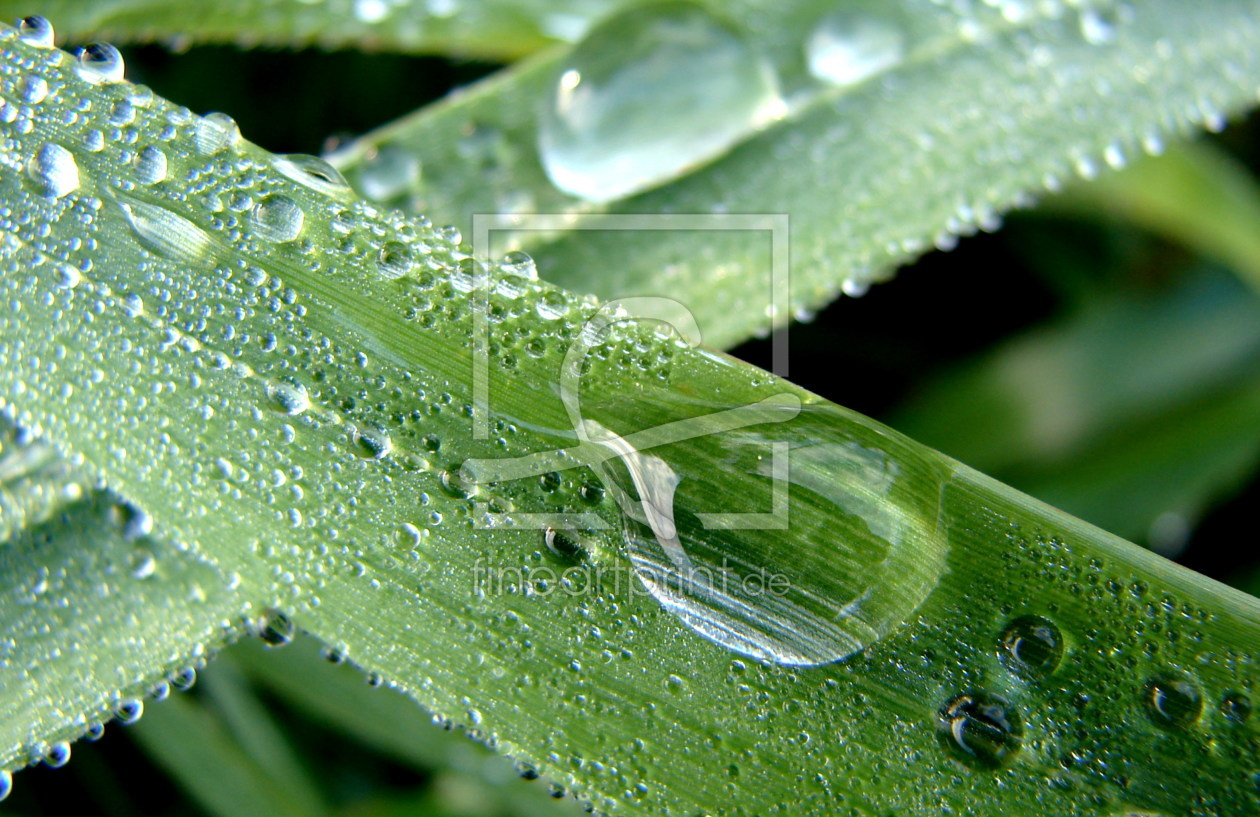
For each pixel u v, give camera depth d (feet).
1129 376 0.48
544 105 0.38
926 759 0.33
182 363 0.34
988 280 0.52
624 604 0.34
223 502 0.34
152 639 0.35
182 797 0.43
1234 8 0.38
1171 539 0.46
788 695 0.33
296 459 0.34
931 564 0.33
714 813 0.33
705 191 0.37
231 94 0.49
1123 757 0.33
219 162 0.35
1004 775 0.33
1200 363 0.47
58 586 0.35
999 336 0.51
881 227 0.38
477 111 0.38
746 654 0.33
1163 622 0.33
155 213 0.34
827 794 0.33
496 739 0.34
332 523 0.34
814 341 0.52
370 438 0.34
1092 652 0.33
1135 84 0.38
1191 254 0.50
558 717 0.34
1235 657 0.33
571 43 0.39
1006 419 0.48
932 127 0.38
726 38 0.38
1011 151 0.38
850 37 0.38
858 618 0.33
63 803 0.42
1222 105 0.38
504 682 0.34
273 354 0.34
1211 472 0.46
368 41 0.39
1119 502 0.46
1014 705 0.33
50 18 0.38
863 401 0.51
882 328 0.52
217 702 0.42
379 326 0.34
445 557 0.34
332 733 0.45
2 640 0.35
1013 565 0.33
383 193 0.37
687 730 0.33
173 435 0.34
